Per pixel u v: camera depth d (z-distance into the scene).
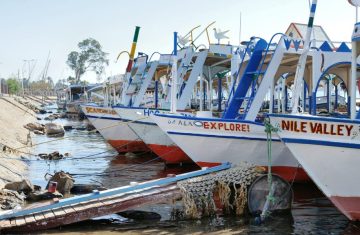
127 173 19.38
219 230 11.07
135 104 23.80
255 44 16.69
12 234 10.67
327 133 10.77
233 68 18.77
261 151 14.93
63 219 11.12
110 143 24.83
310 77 17.95
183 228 11.25
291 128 11.18
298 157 11.26
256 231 10.95
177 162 20.67
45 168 20.80
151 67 24.02
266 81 15.30
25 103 75.94
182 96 20.48
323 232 10.83
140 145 24.66
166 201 11.95
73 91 69.75
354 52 11.16
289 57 16.11
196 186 12.03
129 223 11.73
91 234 10.80
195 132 15.21
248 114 15.28
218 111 22.70
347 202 11.15
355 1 11.29
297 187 15.32
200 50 20.56
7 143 24.53
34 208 11.43
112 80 30.98
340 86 30.39
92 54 118.56
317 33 20.34
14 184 14.71
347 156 10.70
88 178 18.39
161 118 15.66
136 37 24.25
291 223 11.53
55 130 39.09
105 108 24.39
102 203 11.58
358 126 10.48
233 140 14.90
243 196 12.15
